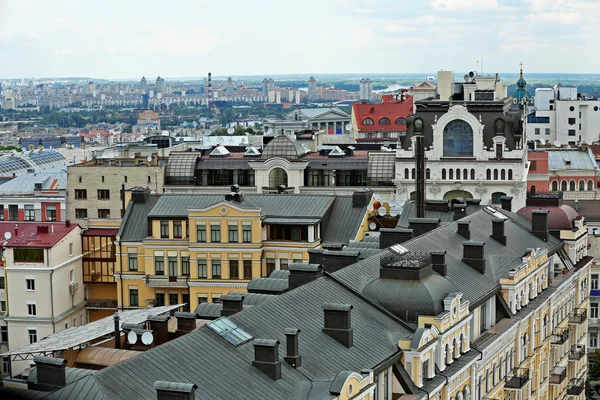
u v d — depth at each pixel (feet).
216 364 224.74
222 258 458.50
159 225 467.52
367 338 260.42
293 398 223.92
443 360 277.03
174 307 328.08
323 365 239.71
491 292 325.62
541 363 373.20
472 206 457.27
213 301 460.14
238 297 283.38
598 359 501.97
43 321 465.88
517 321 334.65
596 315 542.16
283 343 242.37
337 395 219.41
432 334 269.23
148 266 467.93
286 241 456.45
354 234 458.09
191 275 461.37
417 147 452.35
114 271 479.82
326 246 361.10
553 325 392.88
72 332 288.71
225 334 236.43
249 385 221.66
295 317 257.55
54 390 208.13
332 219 467.52
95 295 495.41
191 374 217.97
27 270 467.11
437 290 282.15
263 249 458.50
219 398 213.46
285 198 474.08
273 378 226.79
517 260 353.31
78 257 487.20
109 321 301.84
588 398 493.77
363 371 235.40
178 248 465.06
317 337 251.39
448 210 457.68
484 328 324.39
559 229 423.23
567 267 415.44
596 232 549.95
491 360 314.76
